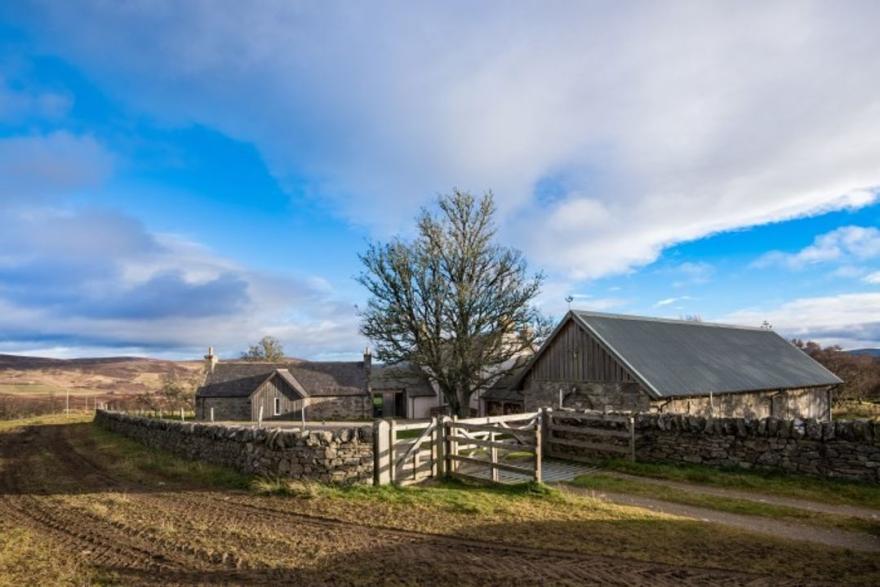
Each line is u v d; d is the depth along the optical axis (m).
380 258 33.50
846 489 11.02
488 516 9.25
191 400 53.06
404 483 12.23
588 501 10.16
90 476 15.39
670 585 6.29
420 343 33.09
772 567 6.84
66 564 7.52
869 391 40.66
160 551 7.95
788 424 12.31
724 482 12.25
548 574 6.68
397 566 7.06
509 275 33.72
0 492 13.50
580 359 23.33
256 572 7.00
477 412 40.28
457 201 33.62
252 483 12.37
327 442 12.09
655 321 26.70
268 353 73.00
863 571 6.70
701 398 21.28
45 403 54.59
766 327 32.38
